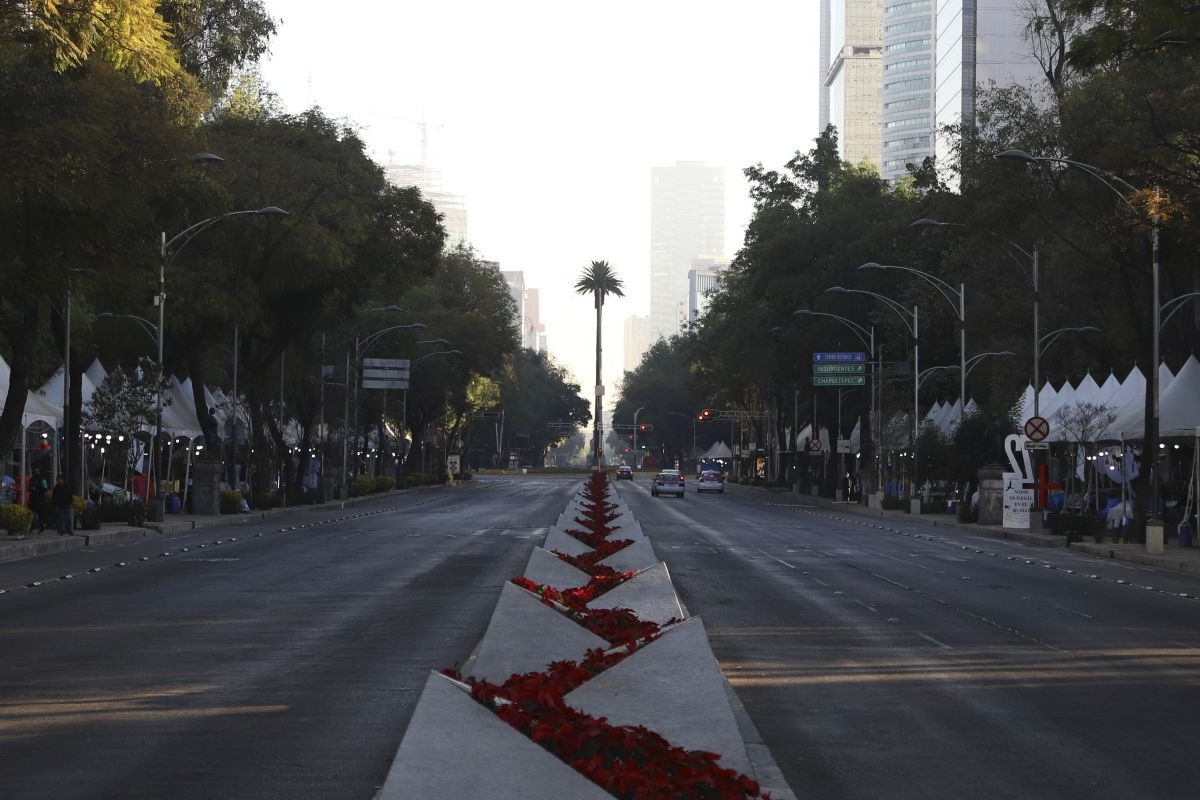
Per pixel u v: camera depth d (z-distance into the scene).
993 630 17.69
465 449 133.88
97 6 21.97
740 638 16.28
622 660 7.58
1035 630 17.78
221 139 49.16
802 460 109.88
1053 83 45.34
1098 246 43.72
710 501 79.25
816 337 74.88
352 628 16.98
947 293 65.44
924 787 8.79
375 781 8.70
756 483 124.00
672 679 7.39
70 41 22.20
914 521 56.88
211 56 42.69
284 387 70.31
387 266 56.66
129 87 30.72
